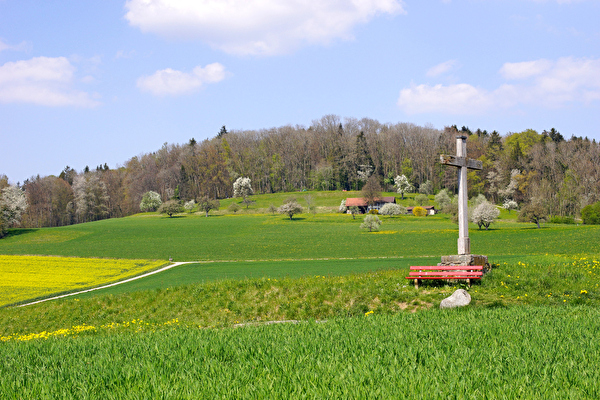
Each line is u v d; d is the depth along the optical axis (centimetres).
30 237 8744
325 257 4997
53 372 749
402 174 16825
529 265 1967
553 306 1331
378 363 702
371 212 12325
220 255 5612
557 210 10650
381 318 1184
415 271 1839
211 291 2061
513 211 11825
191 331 1136
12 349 1019
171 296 2117
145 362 775
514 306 1299
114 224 10881
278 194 16688
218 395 576
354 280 1873
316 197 15488
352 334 947
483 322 1026
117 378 677
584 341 817
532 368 660
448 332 932
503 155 14488
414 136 18350
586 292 1472
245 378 655
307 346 845
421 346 806
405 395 564
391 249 5519
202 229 9538
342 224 9838
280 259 4978
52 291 3375
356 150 17262
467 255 1800
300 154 18762
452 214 9475
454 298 1435
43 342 1119
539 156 12606
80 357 877
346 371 659
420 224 9431
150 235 8775
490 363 690
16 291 3400
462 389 573
